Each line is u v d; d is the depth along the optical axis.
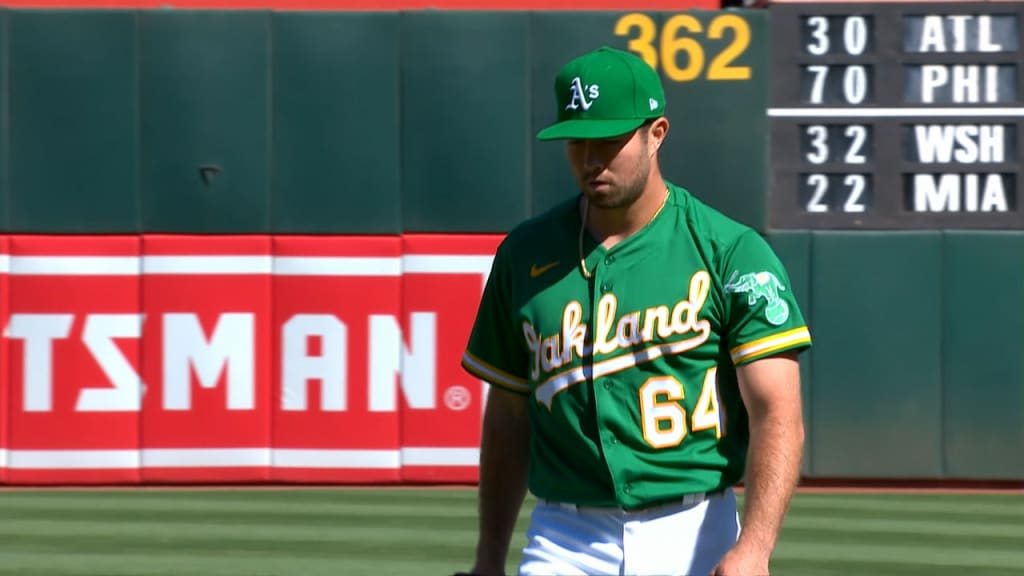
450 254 28.36
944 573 21.66
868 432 28.33
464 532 24.36
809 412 28.39
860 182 28.28
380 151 28.25
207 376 28.44
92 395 28.39
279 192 28.28
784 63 28.20
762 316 9.05
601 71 9.05
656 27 28.12
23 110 28.03
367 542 23.55
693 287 9.24
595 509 9.47
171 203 28.22
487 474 10.55
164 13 28.00
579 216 9.67
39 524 24.97
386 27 28.12
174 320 28.36
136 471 28.47
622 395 9.31
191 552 22.77
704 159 28.25
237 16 28.06
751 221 28.27
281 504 26.88
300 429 28.52
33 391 28.33
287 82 28.14
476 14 28.11
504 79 28.11
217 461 28.50
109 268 28.30
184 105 28.12
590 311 9.41
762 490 8.85
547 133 8.97
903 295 28.22
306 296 28.39
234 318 28.39
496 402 10.48
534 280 9.66
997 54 28.02
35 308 28.23
